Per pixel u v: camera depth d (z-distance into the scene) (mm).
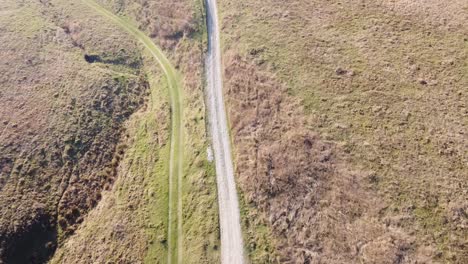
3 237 35469
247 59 44094
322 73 41250
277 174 33938
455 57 39906
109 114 45562
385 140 34594
